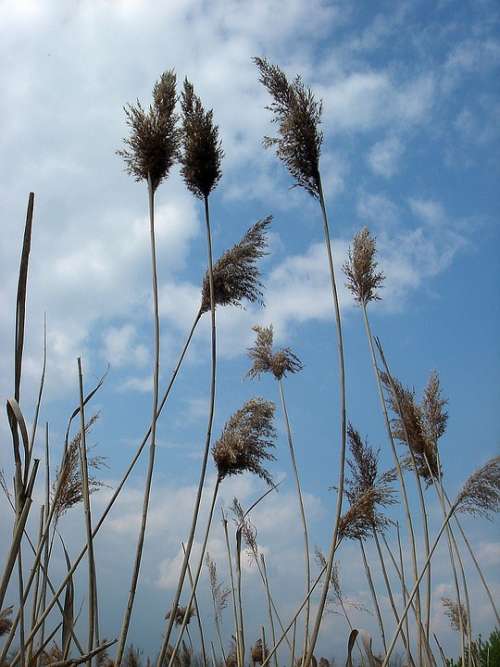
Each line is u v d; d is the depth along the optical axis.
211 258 1.77
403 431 2.13
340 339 1.58
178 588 1.51
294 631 2.02
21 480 0.75
